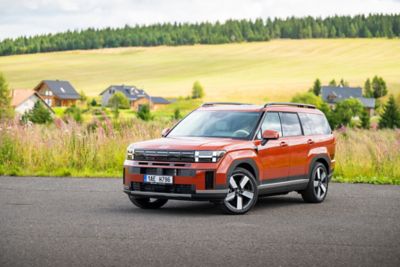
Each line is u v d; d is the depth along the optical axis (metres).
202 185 9.65
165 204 11.35
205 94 161.62
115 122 19.89
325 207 11.28
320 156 12.12
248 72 191.50
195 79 187.12
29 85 183.88
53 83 171.62
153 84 184.25
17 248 7.10
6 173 16.56
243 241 7.70
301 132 11.82
